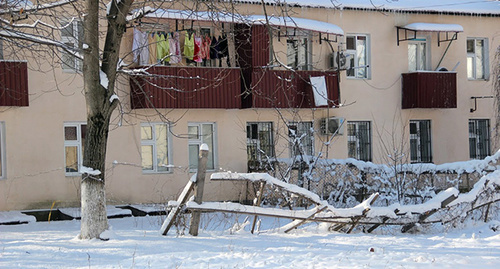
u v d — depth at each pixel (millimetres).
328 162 20750
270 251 11086
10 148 20266
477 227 15727
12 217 18547
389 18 26422
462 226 15625
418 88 25938
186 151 23078
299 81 24047
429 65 27078
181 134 22922
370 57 26125
